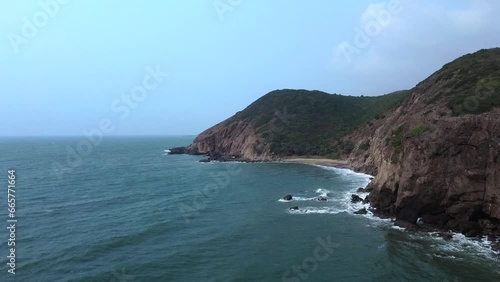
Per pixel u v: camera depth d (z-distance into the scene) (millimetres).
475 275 24359
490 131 32688
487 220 32156
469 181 32906
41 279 25125
